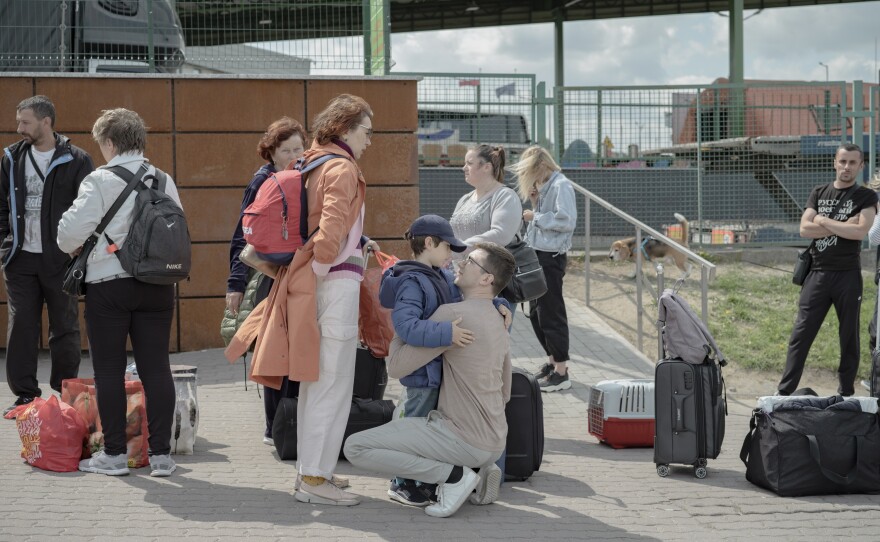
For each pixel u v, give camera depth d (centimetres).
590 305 1078
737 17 2220
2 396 699
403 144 910
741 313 1041
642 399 618
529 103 1299
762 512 483
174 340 893
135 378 582
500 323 462
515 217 614
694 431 542
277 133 567
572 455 600
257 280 566
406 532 425
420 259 474
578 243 1302
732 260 1266
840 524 467
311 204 443
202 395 728
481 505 477
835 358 922
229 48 927
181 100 884
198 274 895
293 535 414
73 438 511
